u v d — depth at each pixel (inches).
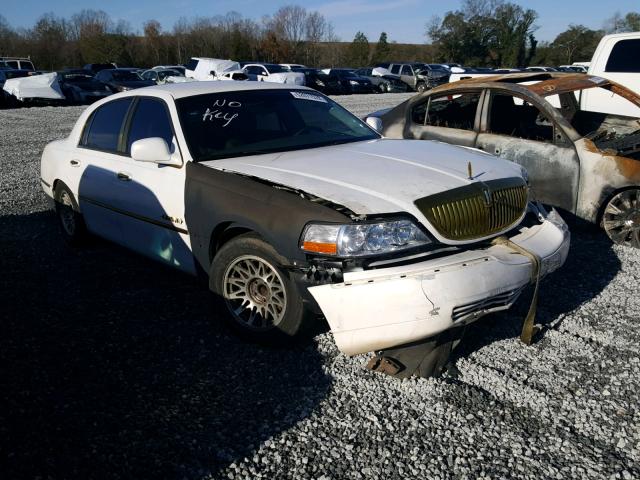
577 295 167.5
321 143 166.6
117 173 174.4
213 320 155.2
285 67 1138.0
